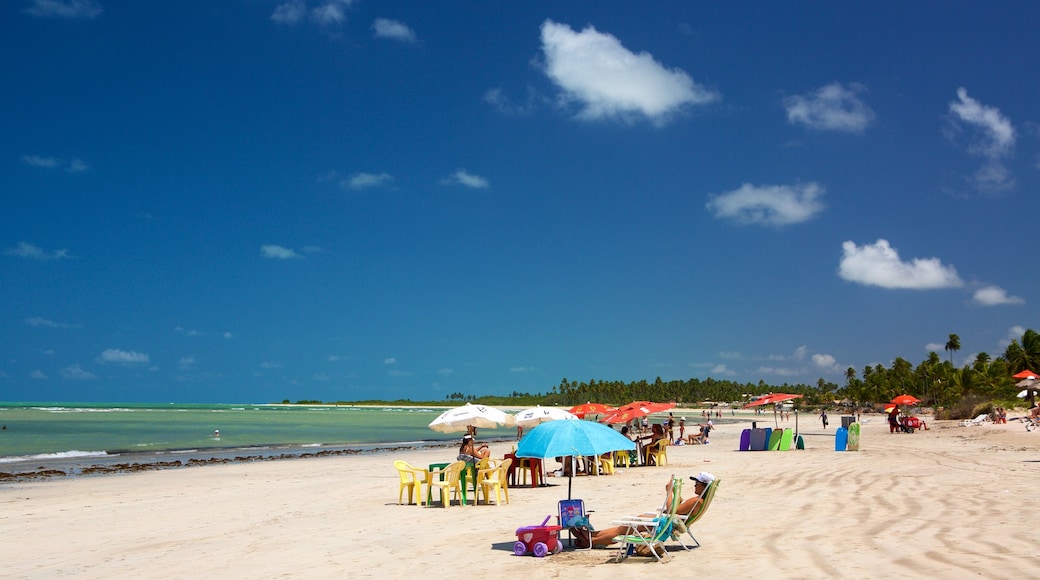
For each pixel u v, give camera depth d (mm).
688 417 111125
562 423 10078
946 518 10602
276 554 9930
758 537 9703
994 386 77938
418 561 9203
